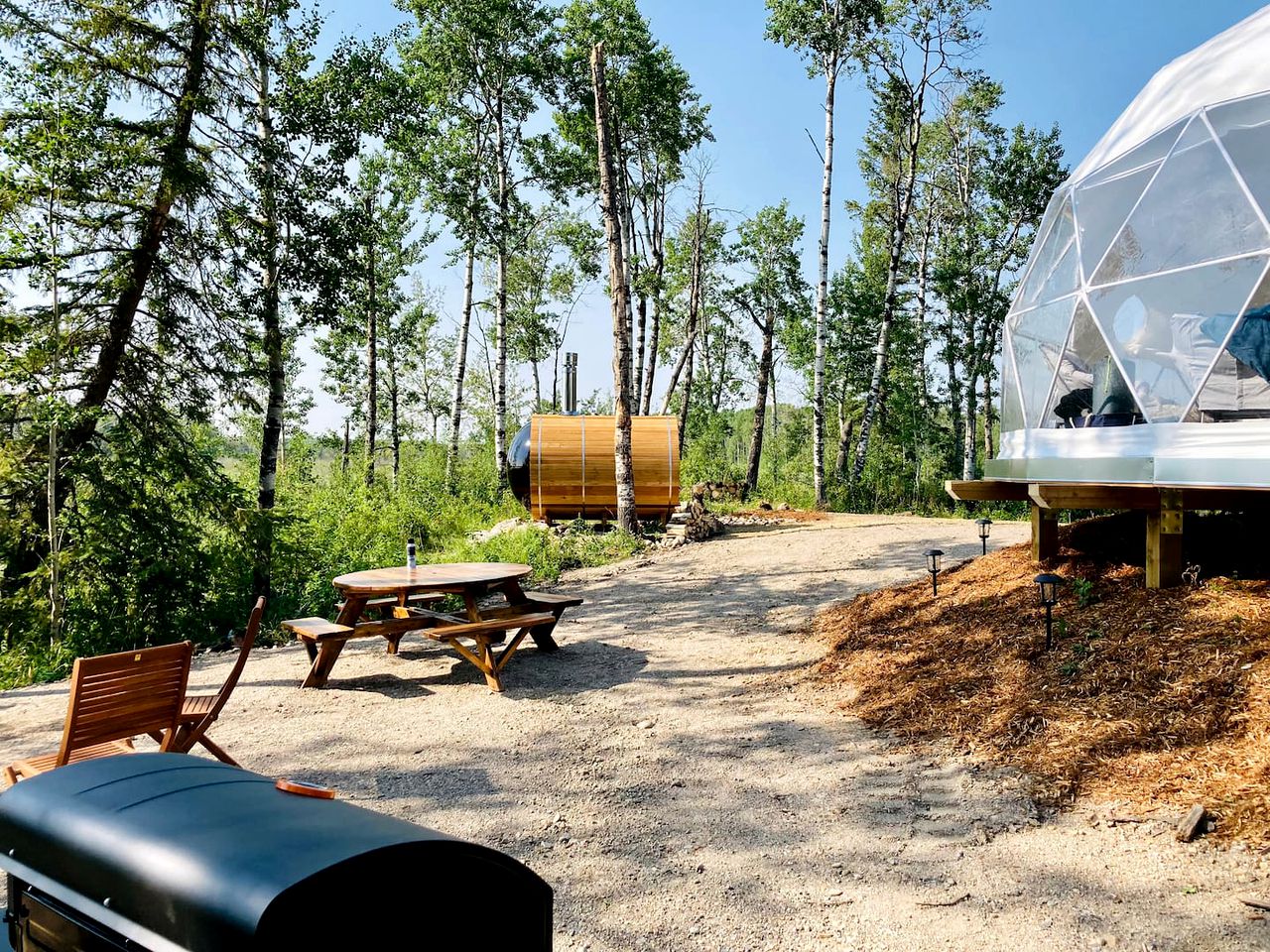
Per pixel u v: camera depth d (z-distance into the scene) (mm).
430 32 26125
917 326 35281
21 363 11562
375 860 1955
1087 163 8992
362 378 36375
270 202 13852
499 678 8094
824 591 11070
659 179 34562
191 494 13141
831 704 6832
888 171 34594
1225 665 5289
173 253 13141
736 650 8781
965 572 9312
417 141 26078
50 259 11781
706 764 5848
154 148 12641
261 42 13961
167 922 1949
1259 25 7531
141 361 13008
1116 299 7555
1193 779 4500
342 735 6680
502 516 22859
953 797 4953
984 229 33531
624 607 11375
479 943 2180
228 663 9445
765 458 43531
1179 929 3475
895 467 35594
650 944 3740
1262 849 3869
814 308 34094
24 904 2412
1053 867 4086
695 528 17141
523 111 28031
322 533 16281
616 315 17344
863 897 4023
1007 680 6184
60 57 12047
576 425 19719
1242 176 6695
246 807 2270
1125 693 5457
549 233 36656
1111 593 6895
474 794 5477
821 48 24391
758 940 3734
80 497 12461
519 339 40375
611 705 7258
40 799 2420
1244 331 6387
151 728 4770
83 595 12031
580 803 5289
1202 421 6645
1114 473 6762
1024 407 9047
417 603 10031
